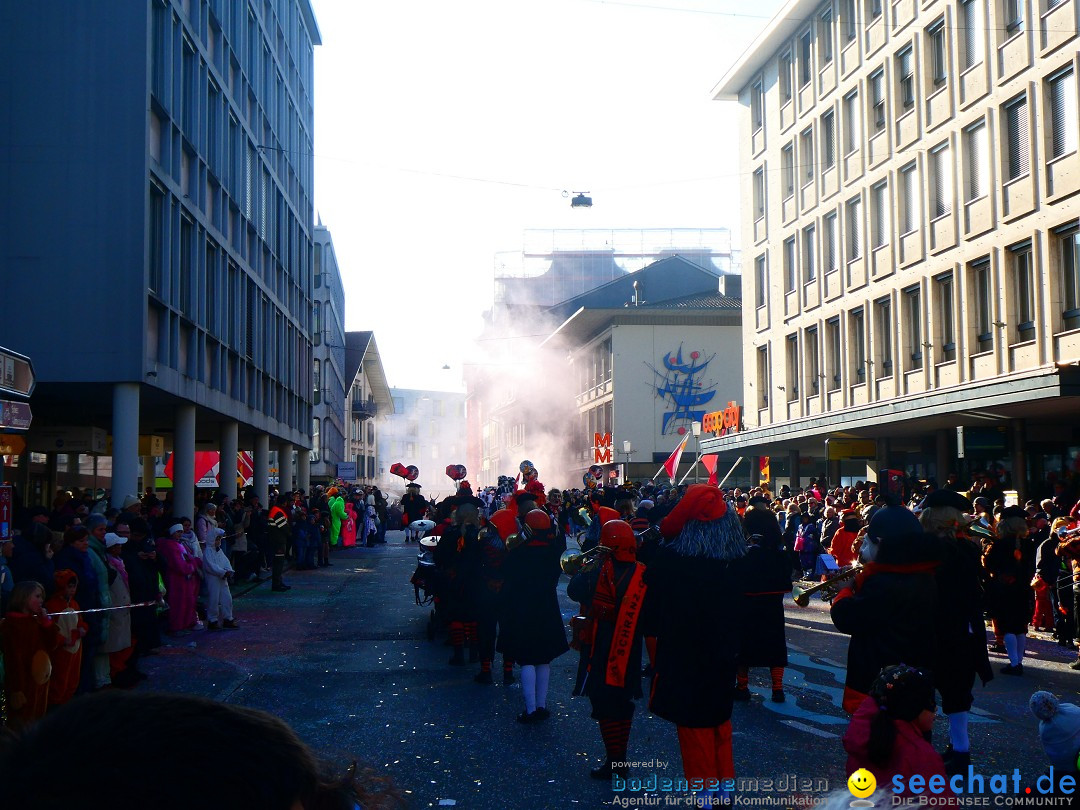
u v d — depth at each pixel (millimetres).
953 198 24594
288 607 16844
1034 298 21578
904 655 5512
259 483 30484
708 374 55000
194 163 20297
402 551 32344
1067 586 12562
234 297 24594
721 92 39500
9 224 16703
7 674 7656
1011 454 23078
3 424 8633
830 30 31703
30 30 16938
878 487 23203
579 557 6879
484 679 10055
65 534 9383
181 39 19125
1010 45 22391
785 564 9008
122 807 848
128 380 16625
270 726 978
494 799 6184
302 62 38938
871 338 28812
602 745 7516
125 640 9844
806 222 33188
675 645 5605
